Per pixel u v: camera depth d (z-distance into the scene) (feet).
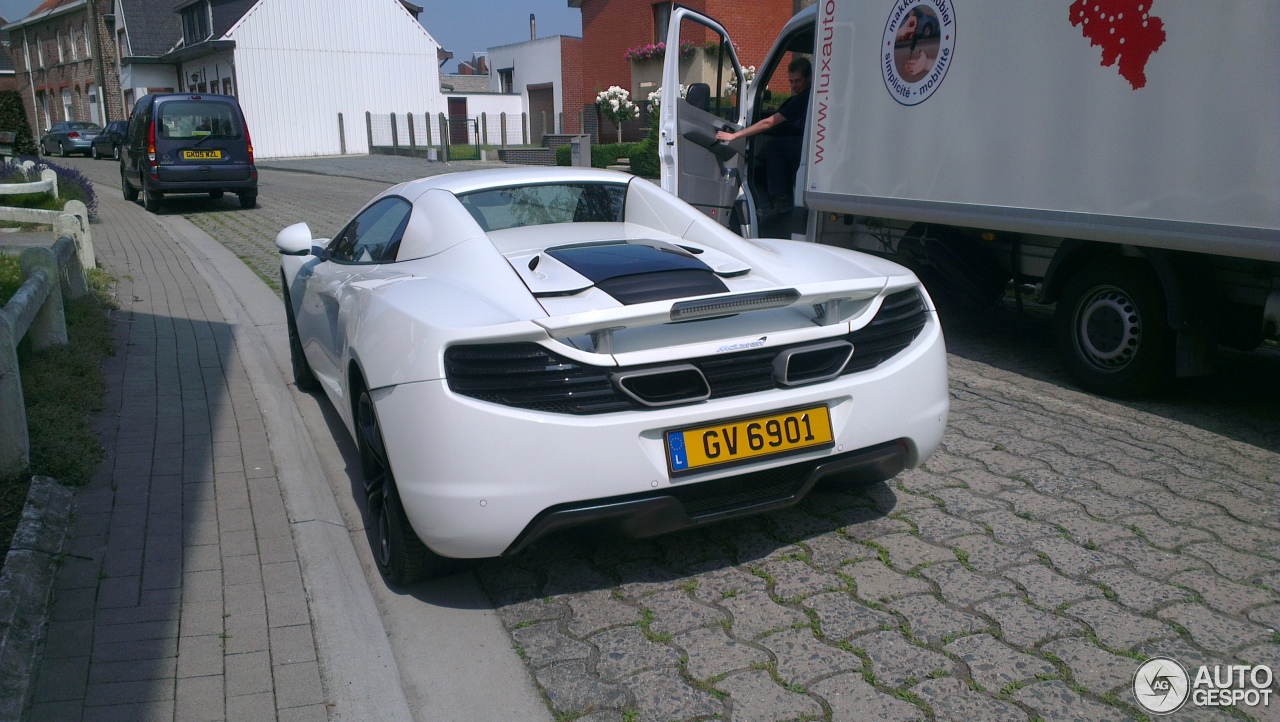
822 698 8.23
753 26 84.07
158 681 8.43
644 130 91.76
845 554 10.97
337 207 52.70
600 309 9.32
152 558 10.71
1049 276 17.56
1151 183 14.33
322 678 8.57
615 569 10.80
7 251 27.53
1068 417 15.83
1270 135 12.70
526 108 134.51
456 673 8.84
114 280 27.71
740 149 25.68
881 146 19.60
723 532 11.67
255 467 13.56
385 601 10.21
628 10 96.73
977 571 10.46
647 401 9.04
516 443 8.70
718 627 9.48
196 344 20.85
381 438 9.46
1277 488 12.65
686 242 12.22
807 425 9.71
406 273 11.13
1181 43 13.66
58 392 15.44
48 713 7.91
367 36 120.06
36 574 9.91
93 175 84.69
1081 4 15.05
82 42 155.33
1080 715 7.91
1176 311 15.23
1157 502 12.25
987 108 16.97
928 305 11.12
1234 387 17.56
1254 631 9.15
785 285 10.53
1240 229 13.17
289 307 17.60
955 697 8.19
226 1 115.96
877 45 19.40
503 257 10.56
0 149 89.45
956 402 16.74
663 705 8.22
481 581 10.62
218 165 51.13
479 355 8.81
